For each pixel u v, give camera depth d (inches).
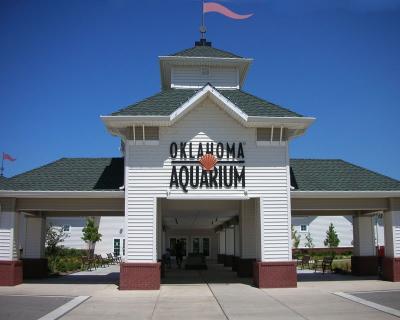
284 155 815.7
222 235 1796.3
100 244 1962.4
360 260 1068.5
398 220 887.1
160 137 806.5
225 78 971.9
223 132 815.1
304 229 2316.7
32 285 860.0
